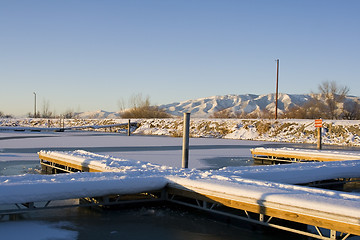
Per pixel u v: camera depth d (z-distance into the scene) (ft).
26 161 45.80
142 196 25.34
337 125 99.66
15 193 19.36
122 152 58.23
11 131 151.02
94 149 63.93
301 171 29.37
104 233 19.35
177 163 43.50
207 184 21.59
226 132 123.03
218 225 21.16
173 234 19.43
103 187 21.98
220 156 56.03
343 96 146.72
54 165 39.14
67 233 19.22
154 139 99.96
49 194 20.29
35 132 142.92
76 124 193.57
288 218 17.57
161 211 23.94
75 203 25.82
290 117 155.22
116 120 176.45
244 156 56.90
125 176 24.08
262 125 116.57
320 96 150.92
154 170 27.50
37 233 19.11
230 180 23.27
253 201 19.03
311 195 18.43
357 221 14.99
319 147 70.44
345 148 75.77
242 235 19.54
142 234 19.30
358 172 33.42
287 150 50.19
